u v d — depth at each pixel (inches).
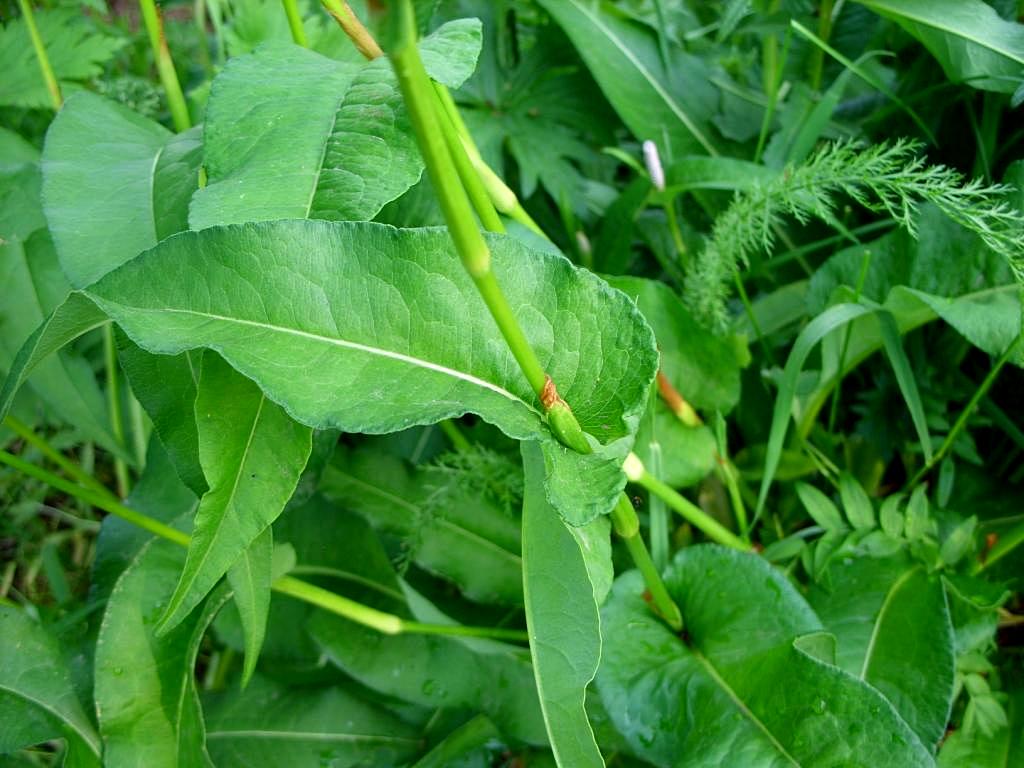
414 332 6.9
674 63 14.8
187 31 18.4
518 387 7.3
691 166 12.1
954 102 13.4
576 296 7.3
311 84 8.0
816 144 14.1
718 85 15.0
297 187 7.3
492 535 12.3
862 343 12.0
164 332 6.3
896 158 13.8
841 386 13.9
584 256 14.0
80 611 11.5
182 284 6.5
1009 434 12.1
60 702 10.1
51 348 7.2
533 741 11.2
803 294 13.3
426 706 12.1
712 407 11.5
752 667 9.3
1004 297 10.8
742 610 9.7
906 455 12.7
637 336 7.3
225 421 7.1
